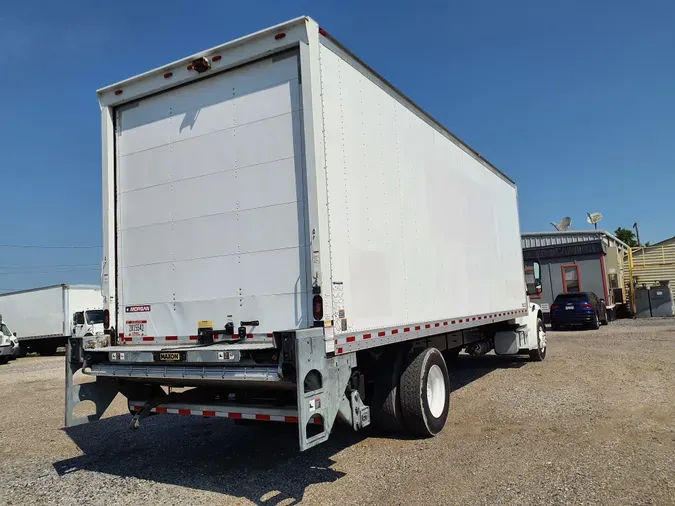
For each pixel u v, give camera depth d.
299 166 4.67
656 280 30.73
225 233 5.05
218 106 5.18
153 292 5.46
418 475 4.77
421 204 6.57
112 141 5.83
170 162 5.46
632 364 10.48
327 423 4.32
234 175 5.03
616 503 3.95
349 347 4.70
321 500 4.31
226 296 4.99
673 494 4.07
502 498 4.14
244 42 4.91
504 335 10.90
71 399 5.29
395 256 5.77
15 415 8.97
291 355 4.09
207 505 4.34
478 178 8.87
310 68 4.56
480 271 8.59
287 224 4.71
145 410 5.45
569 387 8.43
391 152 5.91
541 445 5.48
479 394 8.30
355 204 5.07
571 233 31.31
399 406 5.90
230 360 4.45
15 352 21.80
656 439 5.48
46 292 25.53
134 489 4.88
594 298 22.86
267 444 6.19
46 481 5.29
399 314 5.73
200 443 6.43
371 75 5.63
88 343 5.42
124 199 5.75
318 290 4.38
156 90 5.52
